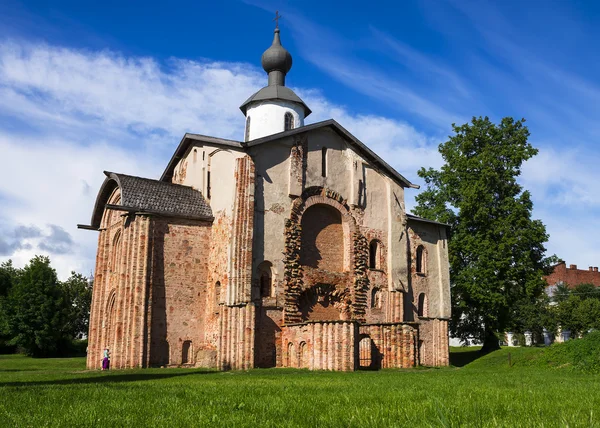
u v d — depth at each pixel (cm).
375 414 643
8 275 7062
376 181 3444
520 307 5841
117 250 3192
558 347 2553
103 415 676
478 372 2152
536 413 662
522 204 3891
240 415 661
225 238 2816
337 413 665
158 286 2800
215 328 2780
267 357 2727
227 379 1614
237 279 2675
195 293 2891
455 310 4169
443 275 3744
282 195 2967
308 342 2556
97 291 3275
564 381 1418
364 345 2905
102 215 3422
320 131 3228
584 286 6869
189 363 2808
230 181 2869
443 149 4297
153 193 2941
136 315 2664
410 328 2753
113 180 3219
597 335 2289
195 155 3300
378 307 3272
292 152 3052
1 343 6366
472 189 3900
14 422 636
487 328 4050
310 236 3108
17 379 1725
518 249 3844
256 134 3828
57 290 6066
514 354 3148
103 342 3102
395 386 1183
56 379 1708
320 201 3138
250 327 2622
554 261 3997
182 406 758
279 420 621
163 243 2853
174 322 2806
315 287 3036
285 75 4028
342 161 3303
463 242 3969
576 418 611
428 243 3728
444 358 3559
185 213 2922
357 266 3209
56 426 600
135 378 1747
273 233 2886
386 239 3406
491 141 4134
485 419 623
